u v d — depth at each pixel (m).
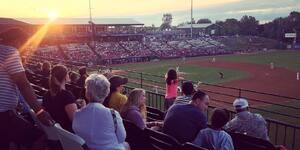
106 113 4.24
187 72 51.97
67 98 5.16
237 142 5.60
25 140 4.27
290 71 54.03
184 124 5.54
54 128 4.21
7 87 4.16
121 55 73.88
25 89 4.11
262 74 50.47
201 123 5.58
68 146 4.02
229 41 108.50
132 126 5.37
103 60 68.38
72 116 5.11
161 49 85.38
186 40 99.06
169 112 5.79
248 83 41.75
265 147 5.20
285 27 128.00
